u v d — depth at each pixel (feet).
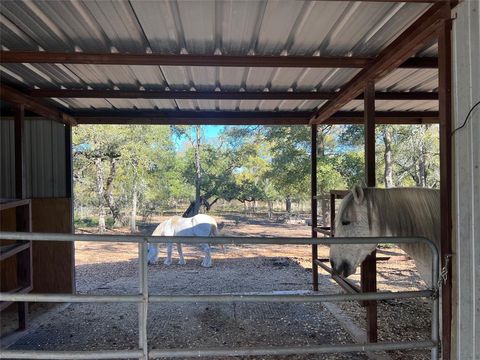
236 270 22.70
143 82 11.99
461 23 5.68
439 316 6.57
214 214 68.90
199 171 54.44
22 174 12.28
